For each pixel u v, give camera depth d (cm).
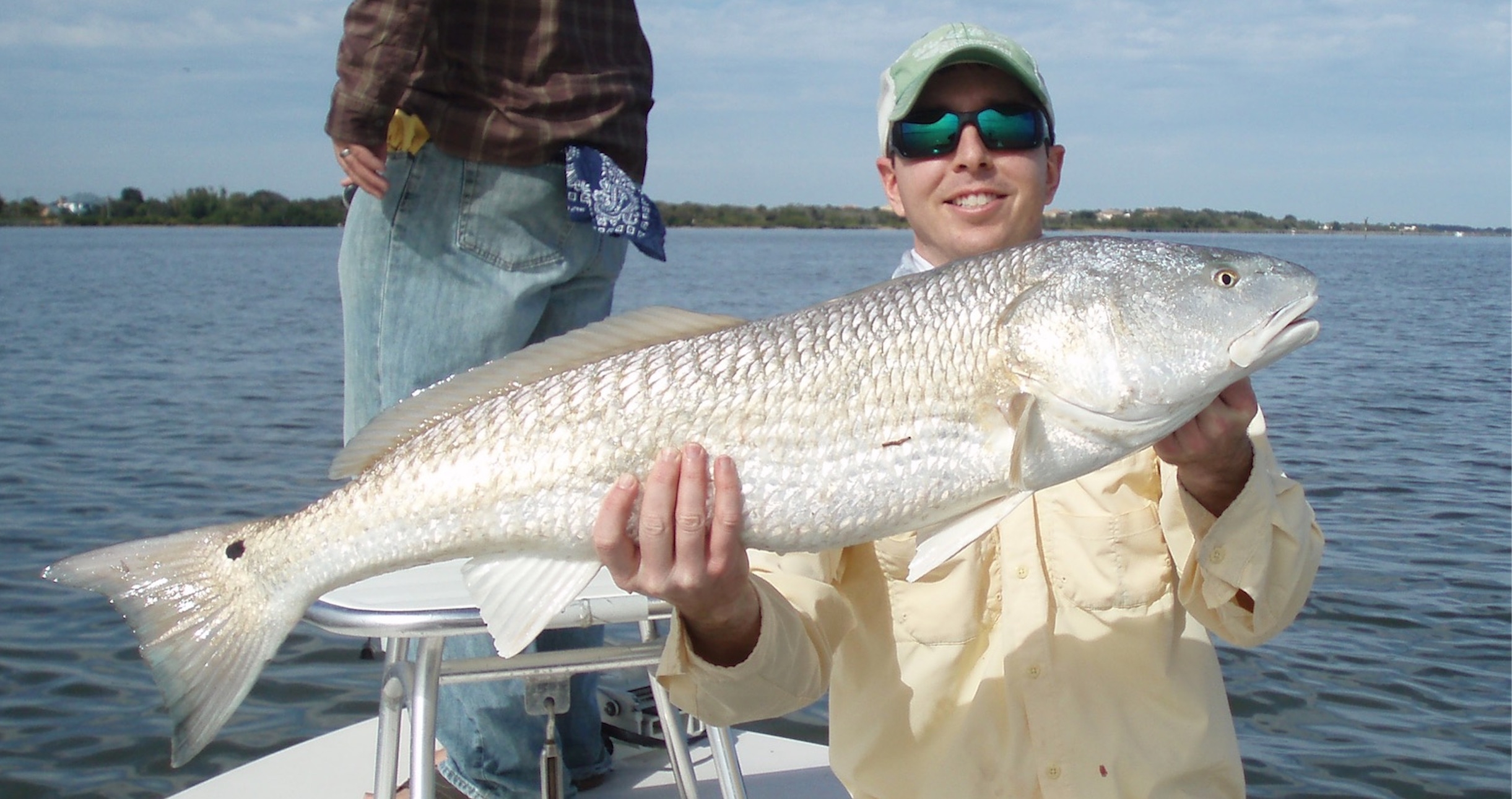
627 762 377
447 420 235
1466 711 531
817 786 359
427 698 265
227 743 500
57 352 1739
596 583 285
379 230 334
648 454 223
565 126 334
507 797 336
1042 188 291
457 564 294
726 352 227
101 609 639
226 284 3469
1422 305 2745
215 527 241
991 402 226
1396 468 959
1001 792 245
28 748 491
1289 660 587
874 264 4847
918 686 252
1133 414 225
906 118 286
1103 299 227
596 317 377
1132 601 246
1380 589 677
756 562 261
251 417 1204
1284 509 231
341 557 235
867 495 224
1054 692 242
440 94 324
